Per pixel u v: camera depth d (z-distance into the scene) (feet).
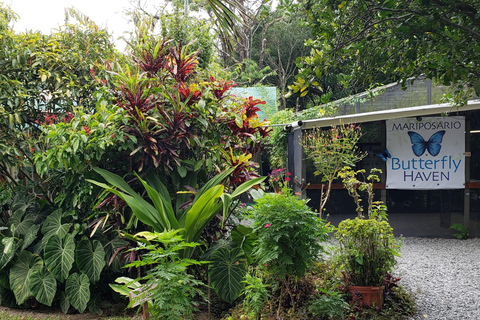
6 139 17.47
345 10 9.22
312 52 10.25
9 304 16.69
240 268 13.79
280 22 67.46
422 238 26.73
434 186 26.86
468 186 26.66
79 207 15.34
